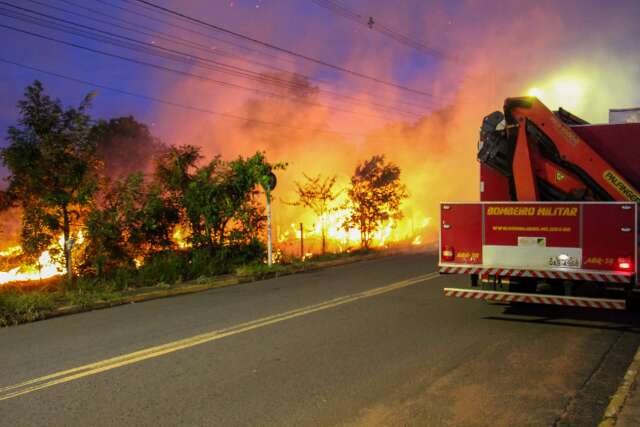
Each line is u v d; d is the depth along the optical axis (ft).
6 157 37.04
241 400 16.88
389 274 45.37
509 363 20.49
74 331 26.78
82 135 39.24
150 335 25.36
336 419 15.38
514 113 29.30
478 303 32.09
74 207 41.11
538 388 17.80
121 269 41.88
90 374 19.63
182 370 19.90
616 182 27.12
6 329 27.84
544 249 25.80
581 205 25.03
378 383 18.29
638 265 23.93
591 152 27.71
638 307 24.84
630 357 21.30
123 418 15.62
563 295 25.66
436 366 20.11
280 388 17.87
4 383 18.86
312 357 21.31
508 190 30.63
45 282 40.32
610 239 24.44
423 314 29.14
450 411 15.90
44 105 37.88
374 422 15.16
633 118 31.63
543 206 25.82
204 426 15.01
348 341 23.65
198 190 47.73
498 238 26.86
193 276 44.32
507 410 15.97
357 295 35.14
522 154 28.78
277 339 24.08
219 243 50.57
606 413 15.07
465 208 27.61
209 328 26.48
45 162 37.86
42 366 20.80
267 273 46.37
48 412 16.14
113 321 28.96
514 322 27.20
